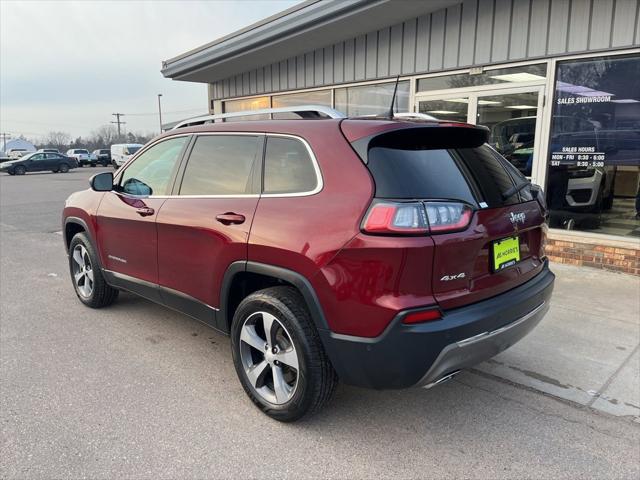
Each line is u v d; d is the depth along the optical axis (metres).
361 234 2.43
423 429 2.92
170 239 3.55
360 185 2.52
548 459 2.65
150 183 3.94
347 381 2.65
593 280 5.68
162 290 3.77
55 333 4.32
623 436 2.85
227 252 3.05
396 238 2.34
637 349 3.94
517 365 3.72
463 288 2.53
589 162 6.10
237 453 2.68
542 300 3.04
